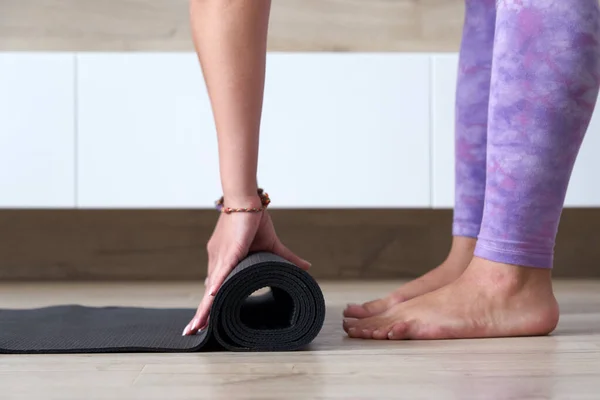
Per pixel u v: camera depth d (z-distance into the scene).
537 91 1.30
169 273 3.10
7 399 0.93
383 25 3.17
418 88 2.82
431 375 1.06
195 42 1.37
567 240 3.15
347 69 2.81
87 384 1.01
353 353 1.24
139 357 1.20
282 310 1.44
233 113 1.32
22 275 3.08
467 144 1.69
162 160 2.79
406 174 2.82
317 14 3.16
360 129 2.81
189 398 0.93
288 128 2.80
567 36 1.28
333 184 2.81
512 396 0.93
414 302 1.42
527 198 1.33
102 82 2.79
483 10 1.68
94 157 2.79
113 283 2.91
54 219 3.09
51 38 3.10
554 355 1.20
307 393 0.95
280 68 2.79
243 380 1.03
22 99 2.78
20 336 1.36
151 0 3.12
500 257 1.37
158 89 2.79
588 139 2.81
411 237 3.14
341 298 2.33
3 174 2.78
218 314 1.24
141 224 3.10
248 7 1.30
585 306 1.99
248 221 1.33
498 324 1.37
